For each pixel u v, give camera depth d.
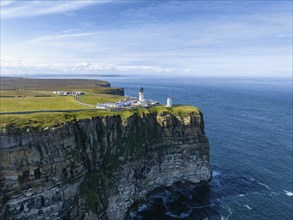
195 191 87.50
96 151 77.00
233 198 82.19
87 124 77.31
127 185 80.00
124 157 81.25
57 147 66.38
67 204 66.25
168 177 91.44
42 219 62.19
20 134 61.88
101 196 73.19
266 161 108.50
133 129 87.06
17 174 58.84
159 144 91.44
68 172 67.06
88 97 130.12
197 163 94.19
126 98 133.88
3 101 102.06
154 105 109.44
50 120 71.69
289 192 85.38
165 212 76.62
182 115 97.38
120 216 76.69
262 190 86.50
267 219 72.12
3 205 56.31
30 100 109.12
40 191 61.69
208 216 73.56
